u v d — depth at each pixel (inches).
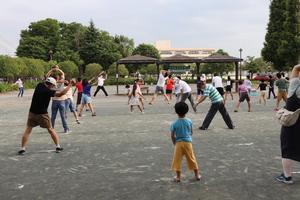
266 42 2438.5
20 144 409.7
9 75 2161.7
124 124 556.1
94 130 501.7
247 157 325.7
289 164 246.5
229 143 391.2
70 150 370.6
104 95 1358.3
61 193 236.4
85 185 252.4
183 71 1897.1
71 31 4020.7
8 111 813.2
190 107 812.0
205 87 482.3
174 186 245.9
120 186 248.5
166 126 524.4
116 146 386.6
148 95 1298.0
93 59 3597.4
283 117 241.4
